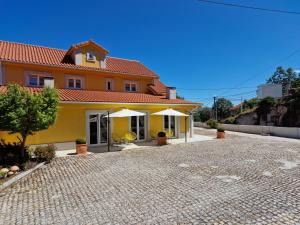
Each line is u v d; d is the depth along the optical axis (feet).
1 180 28.27
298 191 23.00
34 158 39.96
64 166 36.81
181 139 70.69
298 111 95.09
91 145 56.34
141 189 24.71
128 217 18.01
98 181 28.17
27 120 36.37
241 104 164.35
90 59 70.03
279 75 232.53
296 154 43.62
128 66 83.46
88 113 55.62
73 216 18.42
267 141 65.67
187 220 17.21
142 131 65.46
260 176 28.63
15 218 18.37
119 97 63.52
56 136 51.16
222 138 73.31
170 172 31.50
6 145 39.06
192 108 76.38
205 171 31.58
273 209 18.81
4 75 56.59
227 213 18.24
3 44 66.69
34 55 65.31
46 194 23.89
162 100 69.10
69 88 65.26
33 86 59.67
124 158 42.22
